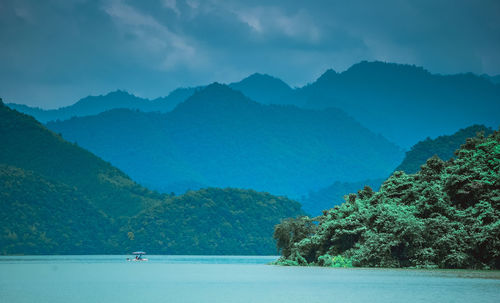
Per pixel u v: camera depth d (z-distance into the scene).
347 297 45.03
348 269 81.75
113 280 71.19
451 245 75.69
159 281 68.31
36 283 64.88
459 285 53.09
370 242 83.31
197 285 60.41
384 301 41.91
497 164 82.31
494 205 78.00
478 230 75.81
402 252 81.69
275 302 42.53
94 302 42.62
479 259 76.12
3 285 61.28
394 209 83.06
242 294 48.84
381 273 70.81
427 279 60.41
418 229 77.12
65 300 44.28
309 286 55.59
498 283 55.12
